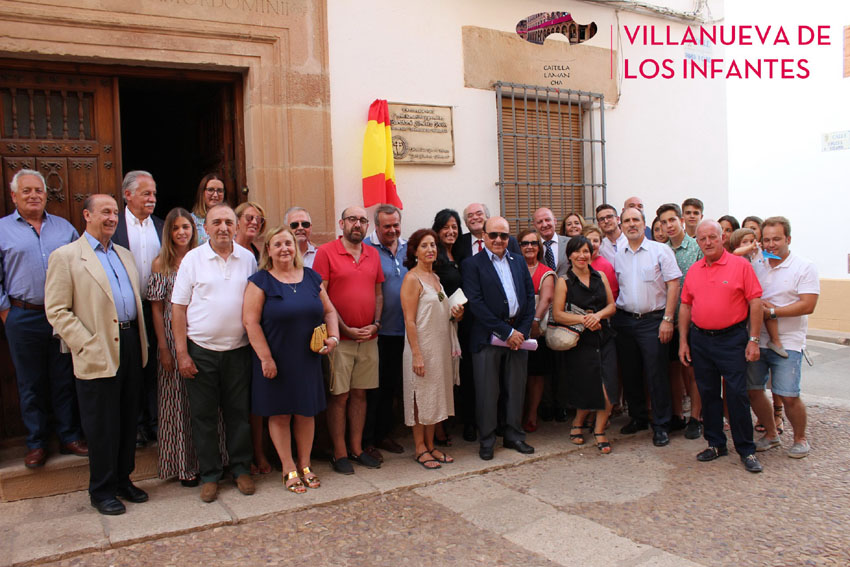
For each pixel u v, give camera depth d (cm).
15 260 392
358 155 539
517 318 481
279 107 503
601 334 493
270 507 385
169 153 698
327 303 432
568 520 372
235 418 413
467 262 484
